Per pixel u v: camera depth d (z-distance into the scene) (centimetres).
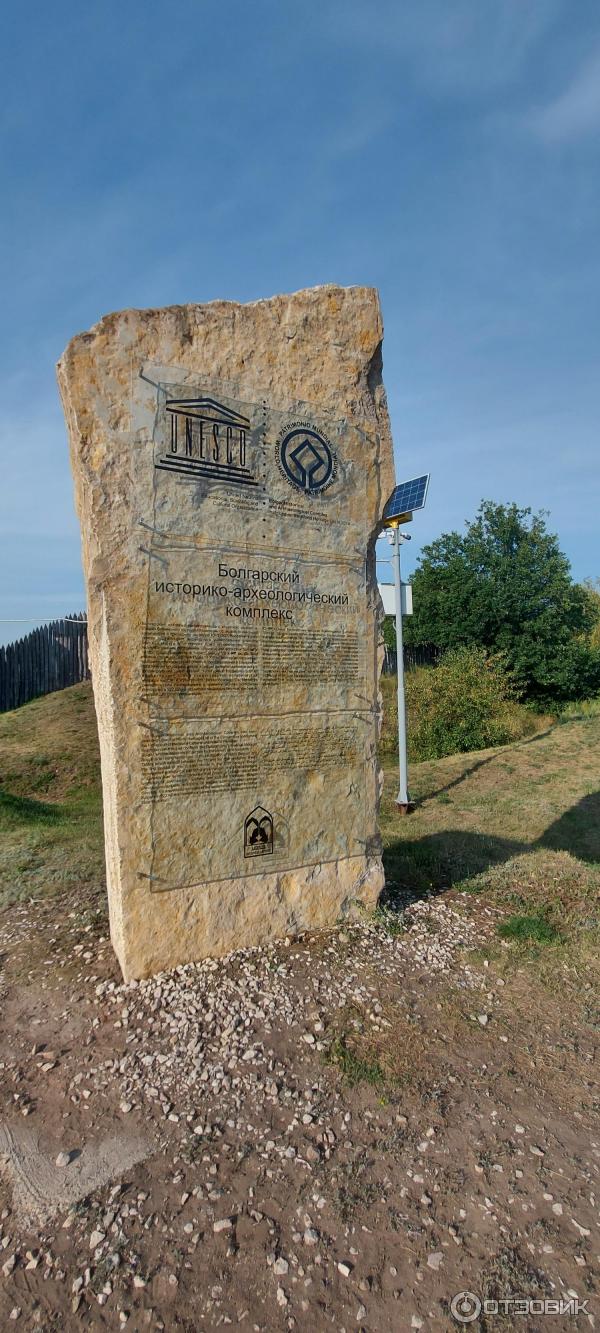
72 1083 317
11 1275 228
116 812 384
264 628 430
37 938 470
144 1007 368
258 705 427
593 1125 298
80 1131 288
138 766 386
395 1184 263
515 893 561
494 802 947
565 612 2162
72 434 403
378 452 484
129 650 383
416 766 1243
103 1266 230
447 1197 258
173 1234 241
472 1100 310
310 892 452
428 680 1568
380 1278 226
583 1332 211
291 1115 296
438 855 675
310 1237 239
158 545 391
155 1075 319
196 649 404
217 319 414
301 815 446
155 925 395
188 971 398
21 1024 365
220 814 413
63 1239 240
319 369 455
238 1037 344
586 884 582
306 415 449
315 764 452
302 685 446
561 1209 254
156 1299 219
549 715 1936
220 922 416
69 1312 216
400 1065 330
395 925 467
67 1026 359
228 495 416
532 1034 362
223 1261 231
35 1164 273
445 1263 232
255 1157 274
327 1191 259
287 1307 217
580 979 420
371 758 482
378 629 488
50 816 916
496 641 2011
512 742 1448
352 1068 325
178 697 398
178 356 400
